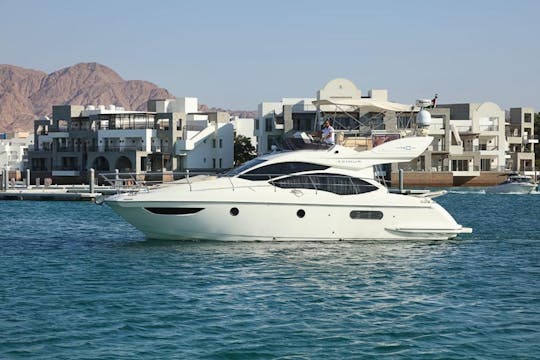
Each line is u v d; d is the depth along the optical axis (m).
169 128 109.06
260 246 30.36
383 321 20.16
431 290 23.97
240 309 21.12
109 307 21.14
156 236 31.14
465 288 24.36
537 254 30.84
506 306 21.95
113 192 69.06
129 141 108.69
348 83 103.50
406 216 31.86
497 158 114.75
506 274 26.67
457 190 97.88
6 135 164.88
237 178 30.73
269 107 113.25
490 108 115.75
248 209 30.36
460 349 17.86
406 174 104.69
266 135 112.56
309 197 30.73
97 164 109.69
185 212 30.27
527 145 128.62
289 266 27.05
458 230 32.25
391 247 31.09
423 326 19.72
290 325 19.62
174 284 24.09
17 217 49.38
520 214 54.66
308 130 107.38
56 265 27.62
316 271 26.38
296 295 22.89
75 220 47.00
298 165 30.98
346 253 29.56
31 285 24.03
